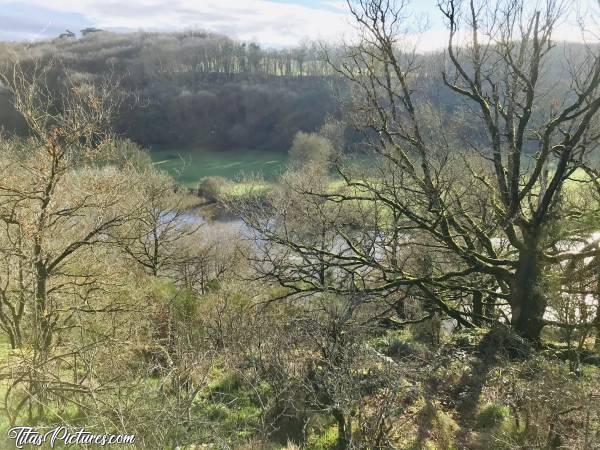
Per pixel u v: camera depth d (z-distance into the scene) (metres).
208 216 29.38
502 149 12.60
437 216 12.02
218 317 11.07
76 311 11.07
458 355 10.21
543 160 10.52
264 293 15.49
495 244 16.19
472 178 12.88
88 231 13.58
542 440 6.70
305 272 13.14
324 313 10.12
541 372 7.90
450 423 7.77
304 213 15.66
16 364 7.14
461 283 13.47
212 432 7.00
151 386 7.62
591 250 9.62
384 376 7.88
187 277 21.89
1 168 11.24
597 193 11.42
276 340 9.02
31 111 11.47
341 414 7.33
